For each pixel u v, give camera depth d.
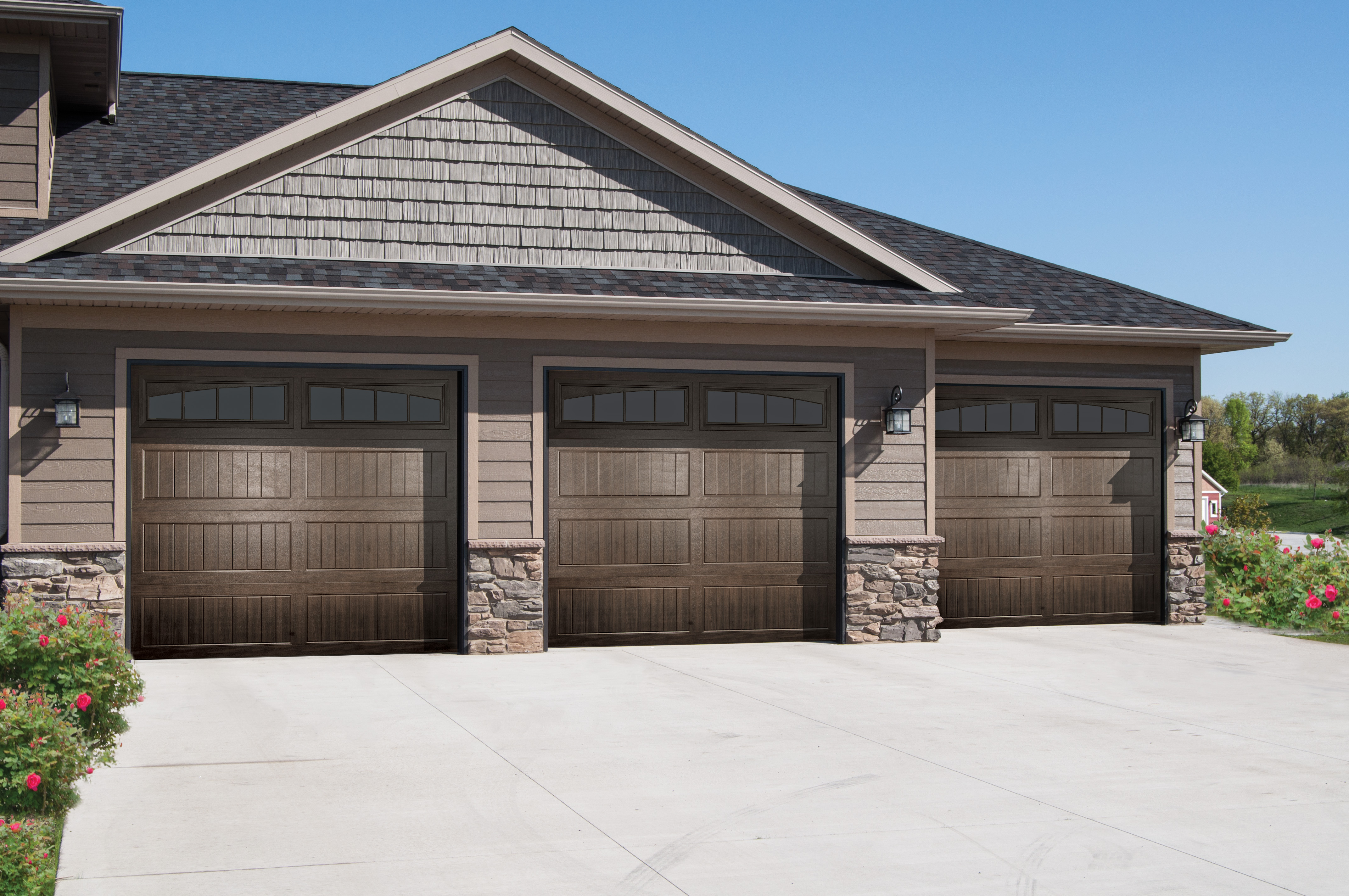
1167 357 14.71
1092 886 5.30
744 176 12.64
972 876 5.41
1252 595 15.48
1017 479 14.23
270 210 11.66
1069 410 14.43
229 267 11.11
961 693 9.89
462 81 12.23
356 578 11.70
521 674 10.66
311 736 8.10
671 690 9.91
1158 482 14.75
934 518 13.34
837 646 12.55
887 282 13.17
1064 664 11.48
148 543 11.20
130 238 11.23
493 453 11.81
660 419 12.42
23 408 10.67
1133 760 7.58
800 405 12.77
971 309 12.38
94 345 10.86
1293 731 8.48
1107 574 14.52
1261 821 6.29
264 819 6.22
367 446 11.72
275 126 14.61
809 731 8.39
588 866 5.52
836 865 5.54
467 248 12.17
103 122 14.17
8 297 10.21
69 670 7.52
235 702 9.27
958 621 13.98
